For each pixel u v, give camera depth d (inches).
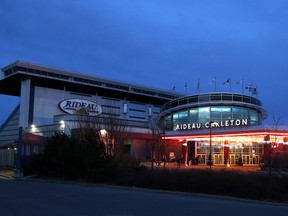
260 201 673.0
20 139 1338.6
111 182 986.7
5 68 3152.1
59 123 2381.9
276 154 1675.7
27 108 3043.8
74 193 735.7
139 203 591.5
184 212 501.0
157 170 927.0
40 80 3152.1
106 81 3506.4
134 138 2374.5
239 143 2311.8
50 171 1227.2
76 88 3393.2
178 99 2618.1
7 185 925.2
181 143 2453.2
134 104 3855.8
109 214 470.3
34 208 514.6
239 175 782.5
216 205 596.7
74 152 1158.3
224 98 2461.9
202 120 2476.6
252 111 2536.9
